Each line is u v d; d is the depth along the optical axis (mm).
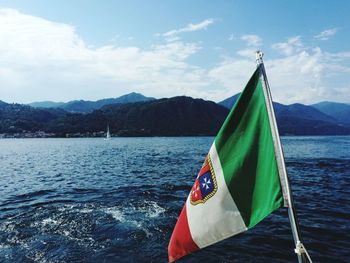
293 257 13320
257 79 5250
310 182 32406
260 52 5199
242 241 15062
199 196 5531
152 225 17500
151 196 25281
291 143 134250
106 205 22281
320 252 13680
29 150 102875
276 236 15695
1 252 14117
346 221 18203
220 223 5289
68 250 14234
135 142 166625
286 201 4730
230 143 5402
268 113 5027
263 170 5078
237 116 5379
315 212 20156
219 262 12867
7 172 44219
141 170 44094
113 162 58125
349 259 12984
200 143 149750
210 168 5496
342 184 31172
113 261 13117
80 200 24344
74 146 128125
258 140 5180
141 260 13203
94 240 15414
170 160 60906
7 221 18656
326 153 75312
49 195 26984
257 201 5082
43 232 16625
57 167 50562
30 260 13305
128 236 15875
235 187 5258
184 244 5609
